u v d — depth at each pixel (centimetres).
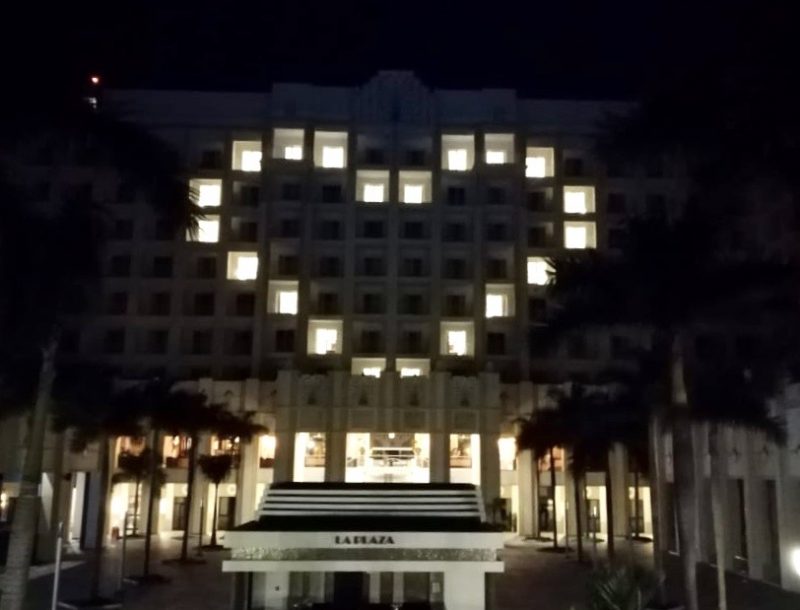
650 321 2278
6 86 1579
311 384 6588
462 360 6988
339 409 6525
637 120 1831
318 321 7088
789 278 2228
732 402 2847
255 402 6694
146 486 5841
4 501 4225
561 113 7594
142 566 4166
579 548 4606
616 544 5747
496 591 3297
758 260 2269
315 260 7238
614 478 6606
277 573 2236
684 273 2239
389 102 7475
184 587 3378
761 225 3444
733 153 1750
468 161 7544
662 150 1822
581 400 4438
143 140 1742
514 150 7431
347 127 7419
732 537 4025
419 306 7200
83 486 5266
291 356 7038
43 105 1617
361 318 7056
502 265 7331
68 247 2000
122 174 1742
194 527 6512
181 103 7556
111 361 7012
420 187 7488
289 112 7412
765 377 3039
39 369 2702
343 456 6456
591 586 1748
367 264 7244
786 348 3003
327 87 7538
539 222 7456
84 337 7094
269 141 7388
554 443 4931
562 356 7056
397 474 6519
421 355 7031
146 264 7306
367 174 7388
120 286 7244
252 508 6475
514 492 6712
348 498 2419
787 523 3316
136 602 2964
